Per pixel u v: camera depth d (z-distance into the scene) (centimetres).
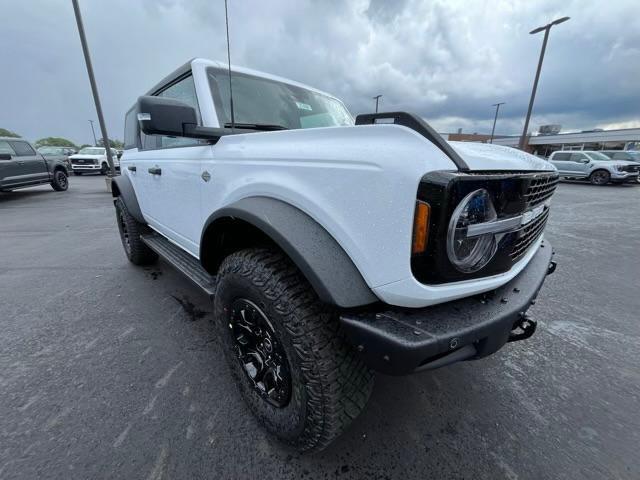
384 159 102
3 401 175
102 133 1134
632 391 189
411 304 108
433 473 139
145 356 214
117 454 144
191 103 209
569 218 726
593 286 338
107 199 1003
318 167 118
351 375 122
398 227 101
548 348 230
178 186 216
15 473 135
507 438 157
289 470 139
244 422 163
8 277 352
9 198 1028
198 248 210
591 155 1592
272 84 235
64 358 212
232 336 158
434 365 111
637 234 570
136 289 320
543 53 1500
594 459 147
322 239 116
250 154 148
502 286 138
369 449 150
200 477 135
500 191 110
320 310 121
